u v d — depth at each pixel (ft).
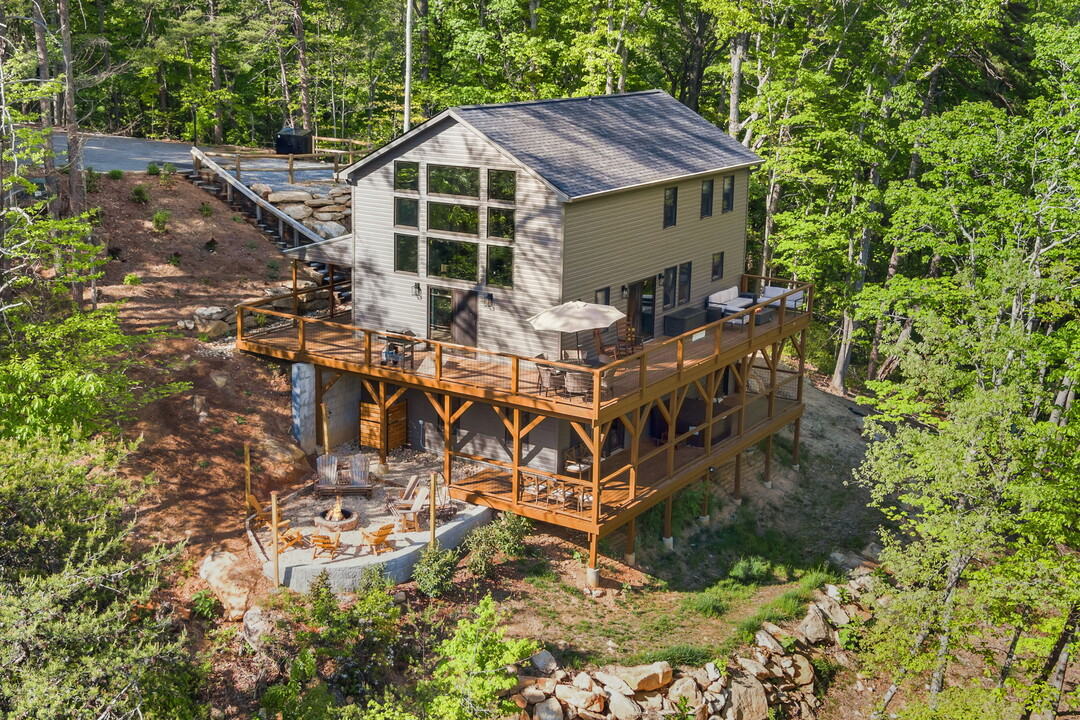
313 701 68.23
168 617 69.92
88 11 174.19
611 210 96.43
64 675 57.36
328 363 96.63
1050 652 84.33
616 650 82.23
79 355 79.51
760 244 180.45
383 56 196.13
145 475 88.48
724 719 80.18
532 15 164.96
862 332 151.23
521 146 92.32
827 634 94.89
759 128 144.46
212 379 99.86
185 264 116.67
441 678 69.31
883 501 122.11
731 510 112.37
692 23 192.44
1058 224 112.98
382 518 89.51
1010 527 82.07
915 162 154.61
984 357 90.79
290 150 155.22
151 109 195.83
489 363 96.43
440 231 96.37
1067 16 136.36
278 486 93.91
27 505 67.97
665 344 91.15
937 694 83.61
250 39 165.48
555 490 92.43
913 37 145.59
